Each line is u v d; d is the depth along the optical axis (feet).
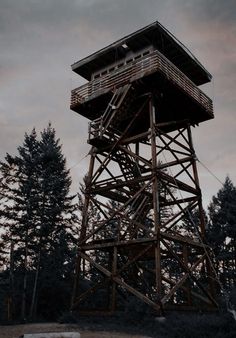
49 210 122.42
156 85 73.56
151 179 67.87
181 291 134.21
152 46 79.87
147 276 117.29
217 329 49.73
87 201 77.66
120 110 77.10
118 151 82.23
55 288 113.19
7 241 118.83
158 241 61.98
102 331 53.83
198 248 76.23
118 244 67.67
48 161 127.24
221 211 135.74
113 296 65.36
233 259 131.64
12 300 109.09
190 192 77.20
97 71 88.89
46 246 125.29
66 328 57.26
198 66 86.79
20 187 120.98
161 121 87.61
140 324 56.39
